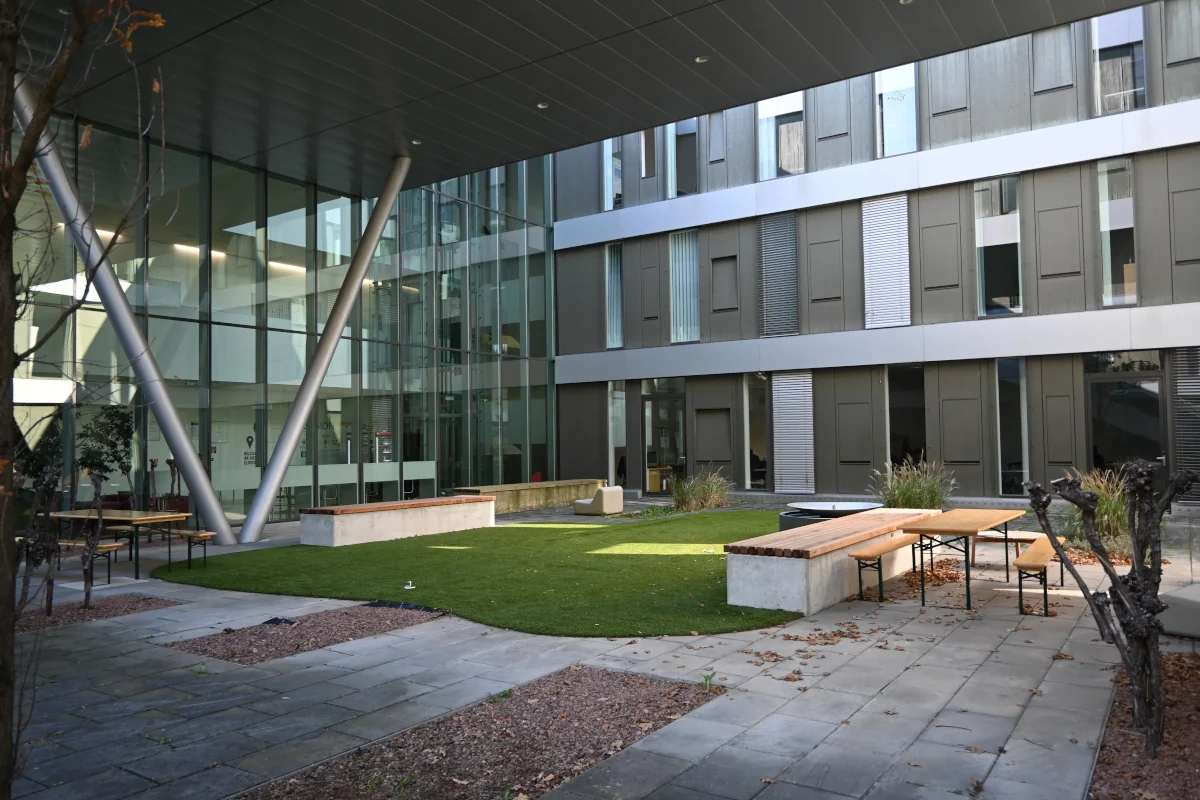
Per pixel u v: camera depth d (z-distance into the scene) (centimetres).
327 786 419
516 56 1207
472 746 469
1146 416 1850
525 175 2631
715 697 545
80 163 1462
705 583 959
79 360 1440
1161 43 1838
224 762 452
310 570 1114
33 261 1334
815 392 2284
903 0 1055
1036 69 1984
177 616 850
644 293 2584
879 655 641
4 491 237
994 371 2033
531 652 672
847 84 2238
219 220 1689
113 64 1214
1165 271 1827
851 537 883
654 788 405
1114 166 1891
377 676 615
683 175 2522
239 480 1720
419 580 1014
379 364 2066
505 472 2484
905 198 2147
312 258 1898
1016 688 551
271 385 1797
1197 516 1641
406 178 1822
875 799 387
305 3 1048
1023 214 1991
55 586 1037
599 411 2659
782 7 1074
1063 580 955
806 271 2294
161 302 1585
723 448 2442
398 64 1231
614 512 1916
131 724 517
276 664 656
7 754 242
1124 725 474
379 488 2042
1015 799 383
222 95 1343
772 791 398
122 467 1502
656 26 1120
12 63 246
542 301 2695
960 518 907
